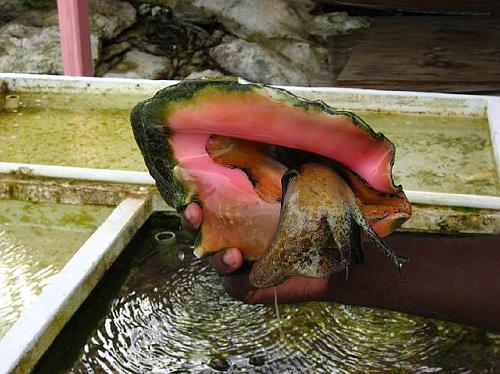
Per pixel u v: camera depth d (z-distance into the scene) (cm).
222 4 253
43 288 84
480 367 74
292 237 51
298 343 77
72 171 101
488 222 92
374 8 271
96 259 83
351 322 80
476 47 233
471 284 59
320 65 239
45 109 127
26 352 68
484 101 123
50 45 219
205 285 86
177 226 97
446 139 118
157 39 245
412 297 59
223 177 57
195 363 75
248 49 231
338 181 53
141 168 108
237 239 57
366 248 61
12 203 100
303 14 264
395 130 120
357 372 74
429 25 256
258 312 82
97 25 233
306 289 60
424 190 102
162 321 80
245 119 52
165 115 54
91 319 80
